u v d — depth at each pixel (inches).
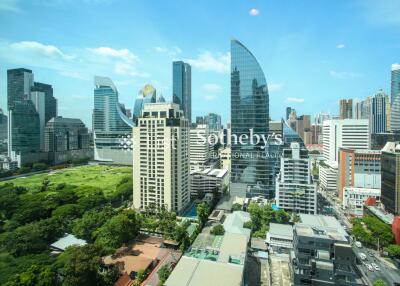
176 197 7534.5
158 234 6176.2
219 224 6210.6
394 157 6417.3
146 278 4429.1
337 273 3742.6
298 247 3973.9
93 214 6072.8
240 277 3715.6
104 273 4232.3
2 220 6825.8
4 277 3838.6
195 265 4020.7
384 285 3949.3
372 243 5541.3
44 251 4904.0
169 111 7436.0
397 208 6294.3
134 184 7795.3
